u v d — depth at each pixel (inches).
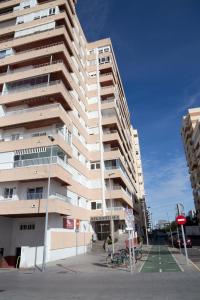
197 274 550.0
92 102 1786.4
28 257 786.2
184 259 852.0
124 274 587.8
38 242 969.5
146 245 1845.5
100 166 1600.6
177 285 427.5
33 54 1247.5
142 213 3472.0
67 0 1428.4
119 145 1750.7
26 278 560.7
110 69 1887.3
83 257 1045.8
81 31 1852.9
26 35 1357.0
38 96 1131.3
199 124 2218.3
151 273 587.8
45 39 1283.2
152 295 354.9
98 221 1521.9
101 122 1716.3
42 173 966.4
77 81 1594.5
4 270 721.0
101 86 1899.6
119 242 1391.5
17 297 359.3
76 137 1397.6
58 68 1175.0
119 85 2236.7
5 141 1077.8
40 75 1195.9
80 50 1760.6
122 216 1464.1
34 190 1006.4
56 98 1151.6
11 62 1268.5
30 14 1419.8
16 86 1228.5
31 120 1086.4
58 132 1067.9
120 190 1545.3
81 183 1416.1
